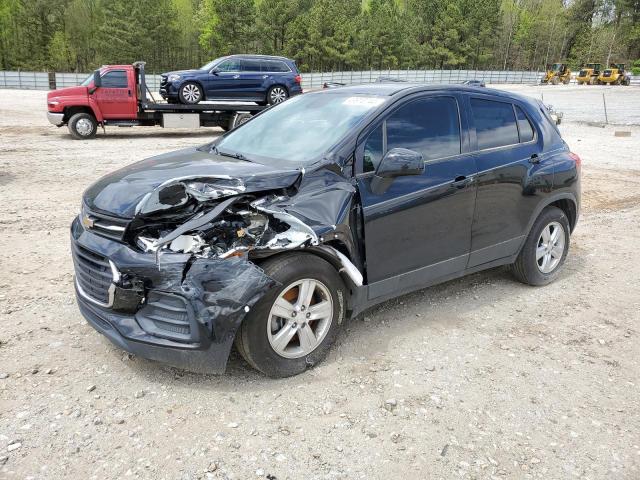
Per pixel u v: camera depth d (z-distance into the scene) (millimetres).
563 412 3213
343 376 3465
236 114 16844
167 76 16516
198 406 3102
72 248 3504
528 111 4953
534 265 5008
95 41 76188
